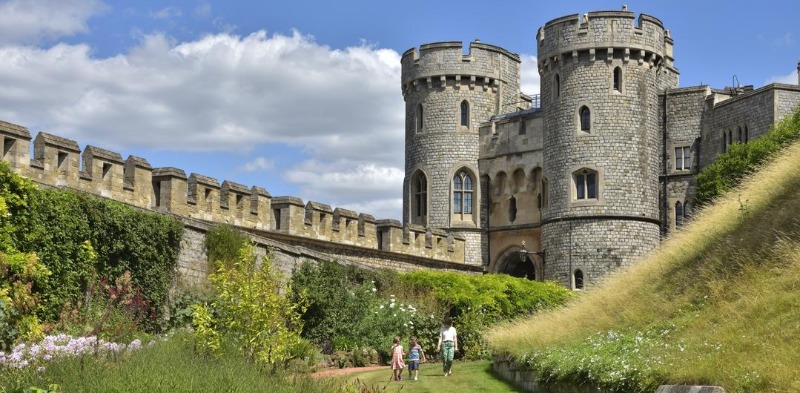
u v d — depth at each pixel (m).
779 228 20.42
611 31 46.97
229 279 20.12
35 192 21.47
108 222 23.42
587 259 46.34
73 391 14.12
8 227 19.98
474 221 52.56
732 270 20.11
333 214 40.50
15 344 16.56
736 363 15.63
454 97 53.16
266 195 37.31
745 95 46.91
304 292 21.67
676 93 50.06
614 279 28.20
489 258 52.53
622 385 17.28
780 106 45.16
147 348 17.38
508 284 36.44
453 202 52.81
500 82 53.97
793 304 17.05
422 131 53.75
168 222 25.45
